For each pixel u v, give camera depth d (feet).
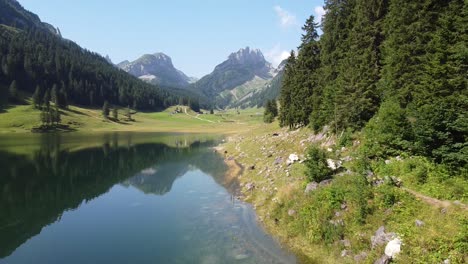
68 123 474.90
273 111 364.79
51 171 171.73
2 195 125.18
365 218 64.64
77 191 132.05
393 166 76.33
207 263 66.23
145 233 84.07
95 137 374.63
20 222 94.84
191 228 86.33
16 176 158.40
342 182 77.00
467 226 50.06
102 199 119.55
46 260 69.67
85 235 83.82
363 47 120.26
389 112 84.12
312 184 84.17
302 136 157.07
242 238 77.66
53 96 557.33
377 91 109.29
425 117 73.05
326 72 149.18
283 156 141.79
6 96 517.96
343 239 64.64
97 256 71.10
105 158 219.00
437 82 75.25
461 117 68.08
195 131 498.69
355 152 96.63
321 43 169.78
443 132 70.85
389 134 82.74
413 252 51.62
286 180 105.50
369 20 120.37
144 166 191.42
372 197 67.77
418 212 59.00
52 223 93.30
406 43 94.32
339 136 116.26
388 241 56.49
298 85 180.04
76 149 258.98
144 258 69.62
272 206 89.71
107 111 579.07
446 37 79.46
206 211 100.53
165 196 121.90
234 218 91.97
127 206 109.91
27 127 415.23
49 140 323.37
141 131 495.00
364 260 57.31
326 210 72.18
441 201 59.88
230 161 191.52
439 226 53.31
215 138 378.32
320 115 142.92
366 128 100.37
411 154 77.87
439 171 68.03
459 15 80.64
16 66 604.49
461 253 47.83
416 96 81.66
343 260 60.39
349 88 114.62
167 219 94.79
